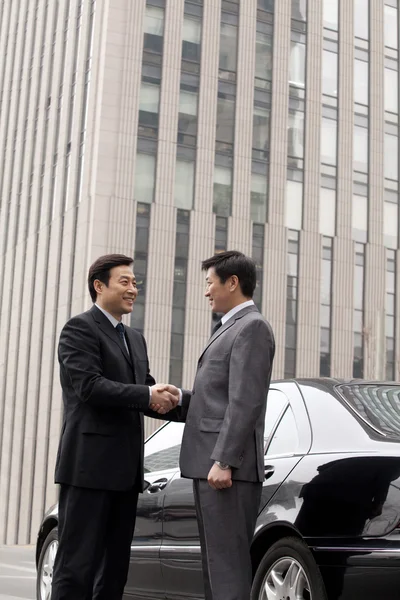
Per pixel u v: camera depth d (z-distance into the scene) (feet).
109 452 15.79
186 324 131.64
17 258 160.76
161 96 137.28
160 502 19.34
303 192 146.61
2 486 152.46
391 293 152.56
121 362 16.35
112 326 16.60
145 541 19.65
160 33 139.64
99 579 16.28
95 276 16.71
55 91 154.20
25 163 164.55
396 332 151.23
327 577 14.75
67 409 16.19
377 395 17.15
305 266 144.05
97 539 15.69
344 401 16.72
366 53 157.89
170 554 18.61
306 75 150.82
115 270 16.62
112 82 134.92
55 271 142.00
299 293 142.72
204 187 137.80
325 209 148.46
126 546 16.24
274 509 16.20
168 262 132.77
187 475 15.15
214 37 143.13
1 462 154.92
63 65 154.51
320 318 144.05
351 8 157.38
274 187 143.95
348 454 15.43
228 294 15.65
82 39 145.79
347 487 15.02
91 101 137.49
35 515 137.90
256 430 14.99
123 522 16.20
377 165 154.71
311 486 15.67
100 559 16.11
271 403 18.47
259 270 140.77
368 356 129.80
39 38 167.02
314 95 150.51
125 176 132.67
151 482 20.03
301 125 148.66
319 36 152.87
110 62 135.44
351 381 17.89
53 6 162.71
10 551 69.67
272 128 145.59
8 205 171.32
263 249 141.69
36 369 144.56
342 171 150.92
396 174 156.76
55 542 22.11
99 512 15.71
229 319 15.56
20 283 157.38
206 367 15.42
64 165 145.48
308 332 142.00
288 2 151.23
